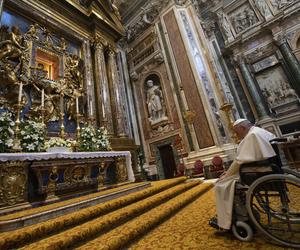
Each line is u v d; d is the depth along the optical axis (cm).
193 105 915
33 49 630
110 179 517
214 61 1079
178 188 462
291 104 855
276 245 179
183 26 1025
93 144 533
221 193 211
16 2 623
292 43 883
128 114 1185
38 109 555
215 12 1180
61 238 200
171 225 268
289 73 884
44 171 362
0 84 514
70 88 691
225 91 1041
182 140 947
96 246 193
